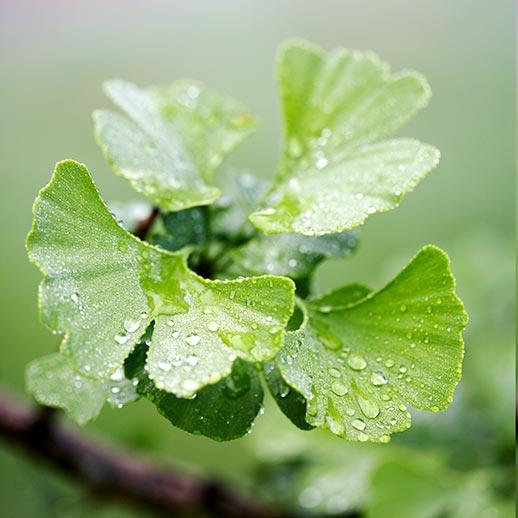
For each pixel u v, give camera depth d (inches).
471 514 16.5
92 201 12.8
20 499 20.4
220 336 12.6
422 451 17.4
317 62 14.8
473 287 20.2
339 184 13.7
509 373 18.1
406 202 26.7
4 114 27.1
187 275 12.9
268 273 14.2
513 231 26.5
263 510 17.7
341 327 13.3
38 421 17.1
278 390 13.1
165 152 14.2
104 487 17.5
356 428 12.7
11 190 24.4
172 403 12.9
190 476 17.9
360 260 25.3
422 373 13.0
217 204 14.6
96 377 12.5
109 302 12.7
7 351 22.2
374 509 16.6
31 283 23.3
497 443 17.5
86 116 28.0
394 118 14.4
